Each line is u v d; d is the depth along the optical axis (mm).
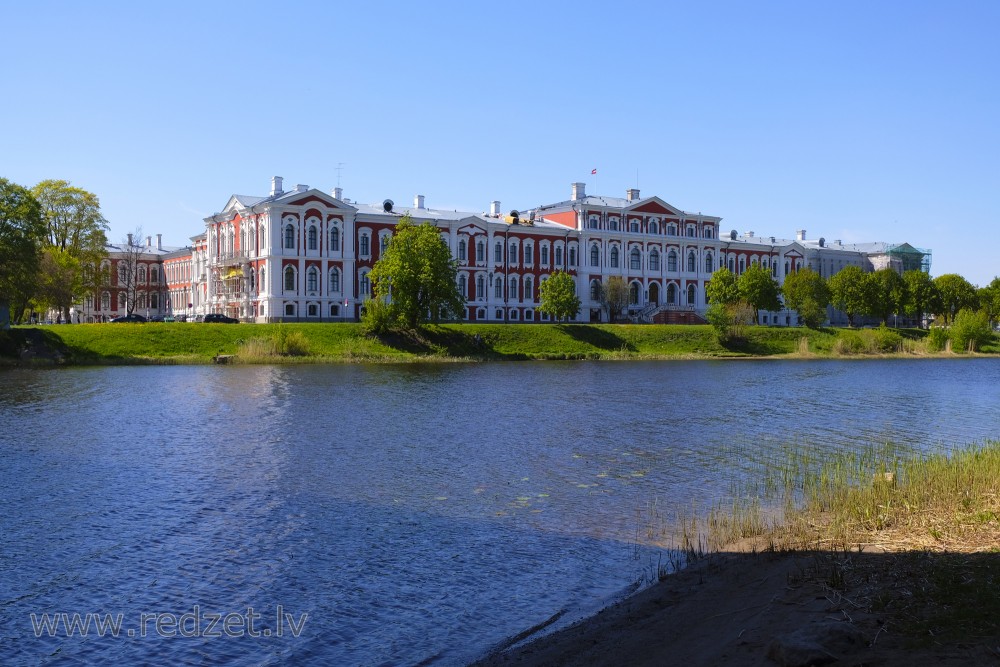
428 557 17188
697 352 95625
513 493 23062
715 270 125562
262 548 17812
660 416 39719
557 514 20734
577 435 33500
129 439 31672
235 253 99125
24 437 31938
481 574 16109
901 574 12711
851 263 145750
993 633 9727
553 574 16062
